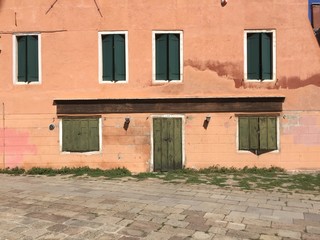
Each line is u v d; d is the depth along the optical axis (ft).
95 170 39.17
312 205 26.05
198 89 39.70
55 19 40.04
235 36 39.75
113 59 39.83
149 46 39.70
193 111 39.52
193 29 39.75
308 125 39.50
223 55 39.75
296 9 39.73
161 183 33.35
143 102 39.52
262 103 39.47
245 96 39.34
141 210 23.99
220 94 39.65
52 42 40.06
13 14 40.16
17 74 40.45
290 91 39.60
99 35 39.91
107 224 21.04
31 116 40.01
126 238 18.89
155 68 39.86
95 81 39.88
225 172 38.75
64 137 39.81
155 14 39.73
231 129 39.50
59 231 19.80
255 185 32.63
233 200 27.17
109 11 39.91
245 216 23.09
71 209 24.06
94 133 39.73
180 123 39.58
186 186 32.07
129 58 39.78
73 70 39.96
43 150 39.88
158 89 39.68
